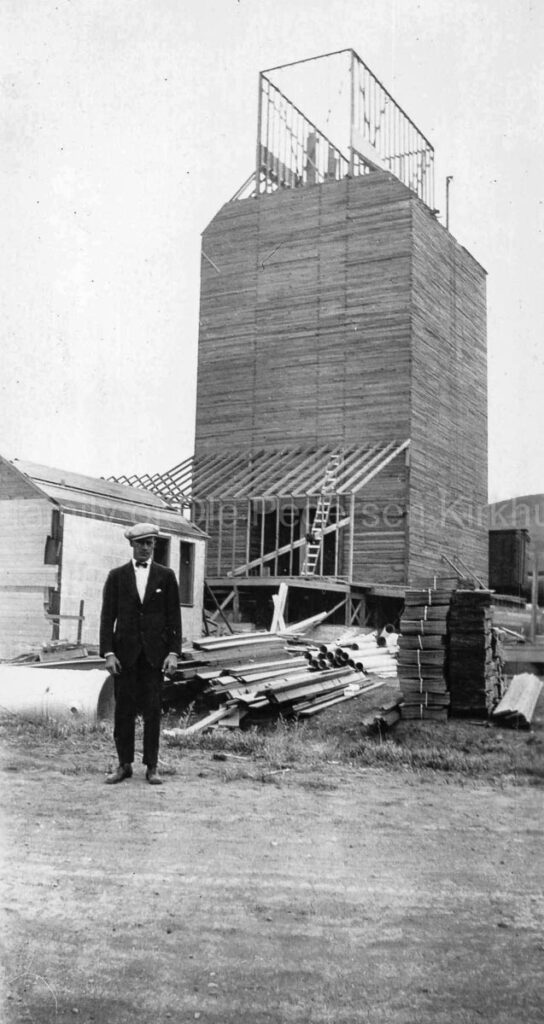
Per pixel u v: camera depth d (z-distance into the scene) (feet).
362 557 94.48
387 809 22.40
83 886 15.16
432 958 12.80
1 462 62.95
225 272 108.06
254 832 19.29
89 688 35.73
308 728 37.76
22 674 36.99
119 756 24.70
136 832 18.74
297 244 104.12
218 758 29.73
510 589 110.52
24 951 12.38
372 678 47.62
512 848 18.69
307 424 100.89
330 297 101.55
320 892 15.46
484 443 112.57
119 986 11.51
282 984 11.80
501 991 11.78
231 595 80.89
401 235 98.02
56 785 23.29
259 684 40.04
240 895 15.14
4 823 18.78
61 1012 10.73
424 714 37.11
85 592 62.18
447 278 105.29
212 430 106.63
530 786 26.43
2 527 62.18
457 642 37.45
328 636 71.61
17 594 61.11
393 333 97.35
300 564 90.74
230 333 107.14
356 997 11.50
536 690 40.75
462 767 29.71
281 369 103.40
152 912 14.15
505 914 14.65
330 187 102.63
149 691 24.75
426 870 16.96
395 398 96.22
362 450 95.35
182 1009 10.98
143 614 24.67
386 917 14.39
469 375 109.81
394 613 92.79
